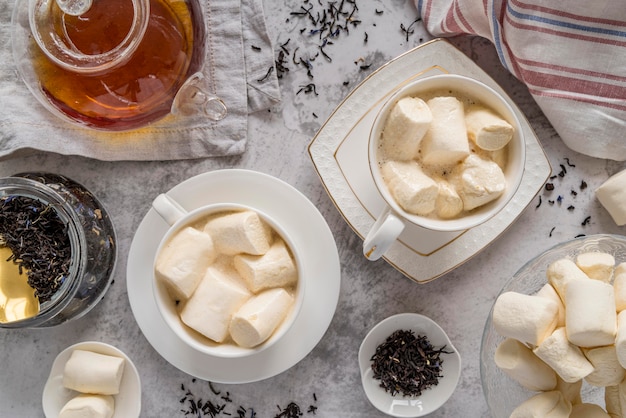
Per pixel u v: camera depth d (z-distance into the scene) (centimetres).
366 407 63
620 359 50
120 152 61
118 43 51
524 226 62
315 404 63
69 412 60
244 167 62
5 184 57
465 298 62
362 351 61
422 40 61
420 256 60
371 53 61
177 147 61
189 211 59
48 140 60
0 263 58
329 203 62
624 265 54
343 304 62
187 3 54
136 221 62
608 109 58
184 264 55
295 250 55
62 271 58
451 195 53
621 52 57
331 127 59
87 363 60
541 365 54
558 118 59
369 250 53
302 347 60
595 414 54
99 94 54
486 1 57
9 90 60
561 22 57
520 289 57
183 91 56
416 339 62
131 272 60
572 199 62
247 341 55
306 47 61
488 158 54
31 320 56
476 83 54
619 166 61
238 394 63
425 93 55
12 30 54
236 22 60
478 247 59
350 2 61
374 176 54
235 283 57
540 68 58
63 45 51
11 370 63
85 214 59
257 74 61
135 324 63
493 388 58
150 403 63
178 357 60
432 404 62
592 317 51
